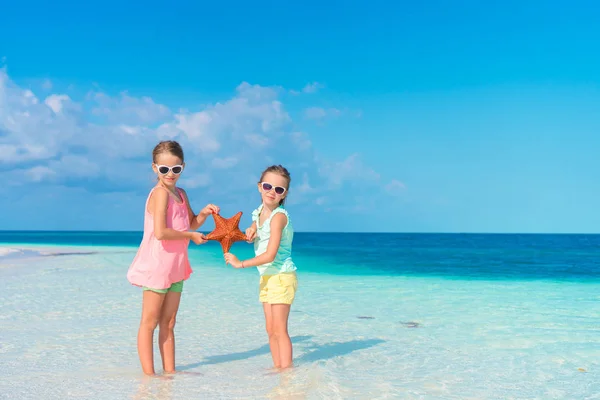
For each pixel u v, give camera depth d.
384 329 6.25
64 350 4.97
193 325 6.38
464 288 10.70
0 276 12.10
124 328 6.05
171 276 4.18
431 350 5.17
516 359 4.82
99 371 4.25
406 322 6.71
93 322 6.42
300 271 15.52
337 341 5.58
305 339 5.68
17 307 7.54
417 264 19.00
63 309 7.39
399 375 4.25
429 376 4.23
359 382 4.04
